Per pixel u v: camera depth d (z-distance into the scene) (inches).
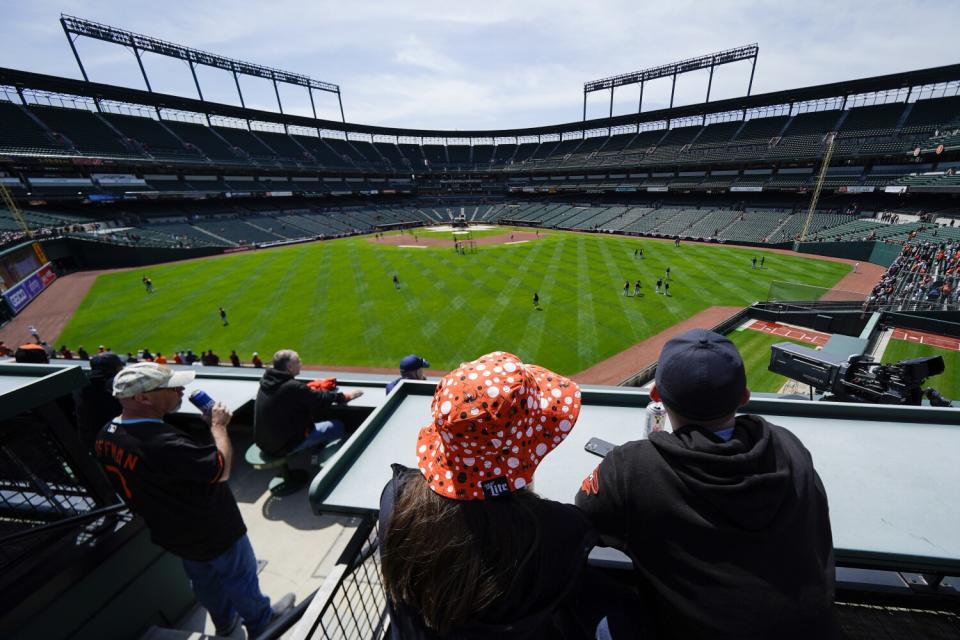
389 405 123.6
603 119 3319.4
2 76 1879.9
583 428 112.7
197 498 96.5
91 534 110.0
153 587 120.4
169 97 2440.9
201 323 1064.2
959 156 1777.8
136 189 2235.5
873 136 2057.1
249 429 193.8
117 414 133.3
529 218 3149.6
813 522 53.2
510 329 982.4
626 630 56.7
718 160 2491.4
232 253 2034.9
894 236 1525.6
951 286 948.0
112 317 1120.2
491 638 42.9
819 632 48.8
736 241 1973.4
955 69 1884.8
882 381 174.9
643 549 56.4
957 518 77.7
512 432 44.9
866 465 92.1
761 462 52.1
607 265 1583.4
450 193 4033.0
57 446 108.0
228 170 2615.7
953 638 75.3
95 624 104.7
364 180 3558.1
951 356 727.1
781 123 2524.6
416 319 1058.1
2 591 89.9
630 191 2999.5
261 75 2869.1
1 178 1743.4
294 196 3142.2
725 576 49.1
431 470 48.8
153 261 1784.0
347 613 107.9
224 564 106.3
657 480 54.6
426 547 42.5
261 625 114.5
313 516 152.1
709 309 1072.8
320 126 3326.8
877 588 81.3
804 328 943.0
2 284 1180.5
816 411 110.7
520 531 43.3
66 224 1851.6
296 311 1135.6
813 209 2036.2
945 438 100.3
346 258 1841.8
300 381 153.1
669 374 58.0
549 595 46.1
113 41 2170.3
